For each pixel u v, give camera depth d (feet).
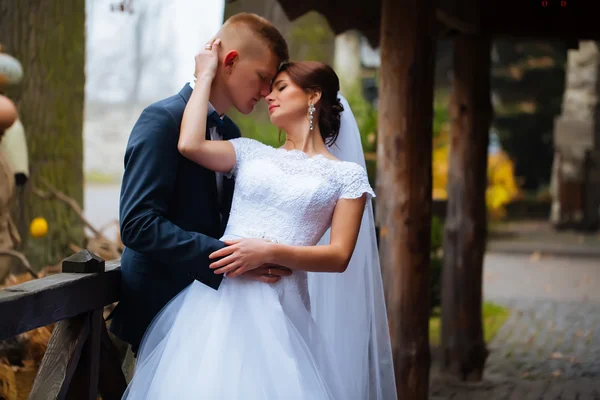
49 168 20.04
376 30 17.85
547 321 25.73
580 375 18.89
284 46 9.61
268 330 8.50
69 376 8.43
